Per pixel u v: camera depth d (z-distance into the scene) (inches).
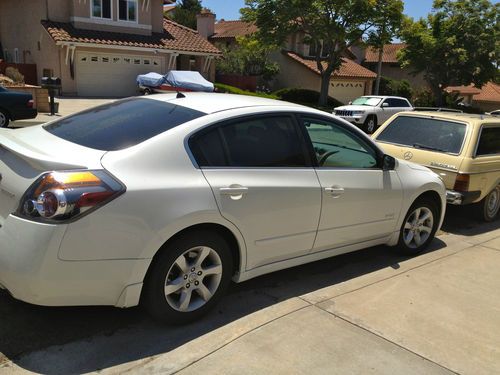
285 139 151.4
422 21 1337.4
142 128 132.4
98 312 137.9
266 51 1346.0
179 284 128.5
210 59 1232.2
